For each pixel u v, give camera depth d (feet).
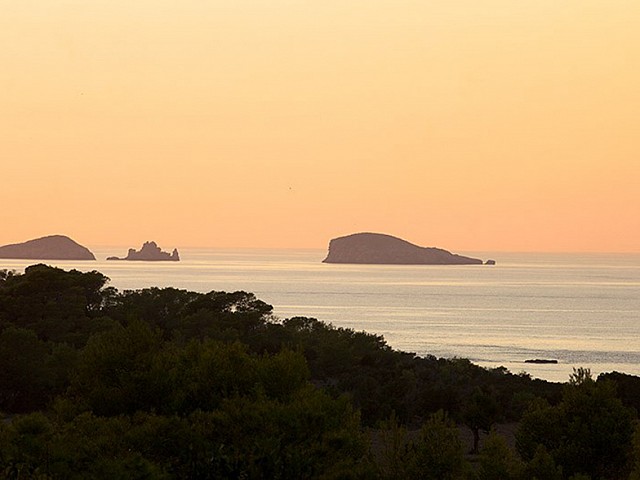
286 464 128.77
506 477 166.81
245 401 144.66
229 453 130.82
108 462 129.39
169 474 131.23
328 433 137.49
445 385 406.62
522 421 186.29
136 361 163.02
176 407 155.12
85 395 164.35
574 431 177.99
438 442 160.04
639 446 168.86
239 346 166.30
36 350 332.80
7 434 137.49
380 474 150.00
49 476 127.95
